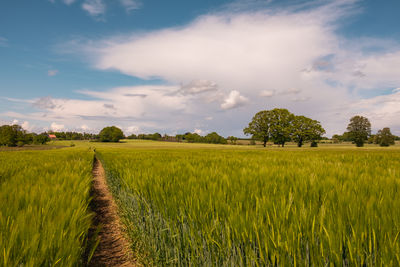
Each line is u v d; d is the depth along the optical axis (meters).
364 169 5.57
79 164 9.67
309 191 2.91
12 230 1.94
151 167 6.32
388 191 2.81
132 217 3.83
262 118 67.00
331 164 7.00
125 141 136.12
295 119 68.00
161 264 2.66
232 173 4.66
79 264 2.02
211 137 124.81
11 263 1.57
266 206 2.25
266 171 4.84
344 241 1.56
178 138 153.12
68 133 170.25
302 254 1.62
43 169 7.84
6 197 3.24
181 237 2.42
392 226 1.71
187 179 4.21
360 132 67.81
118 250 3.40
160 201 2.97
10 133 92.81
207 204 2.55
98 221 4.81
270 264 1.60
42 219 2.32
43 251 1.71
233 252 1.75
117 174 6.21
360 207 2.07
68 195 3.37
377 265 1.39
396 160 9.45
